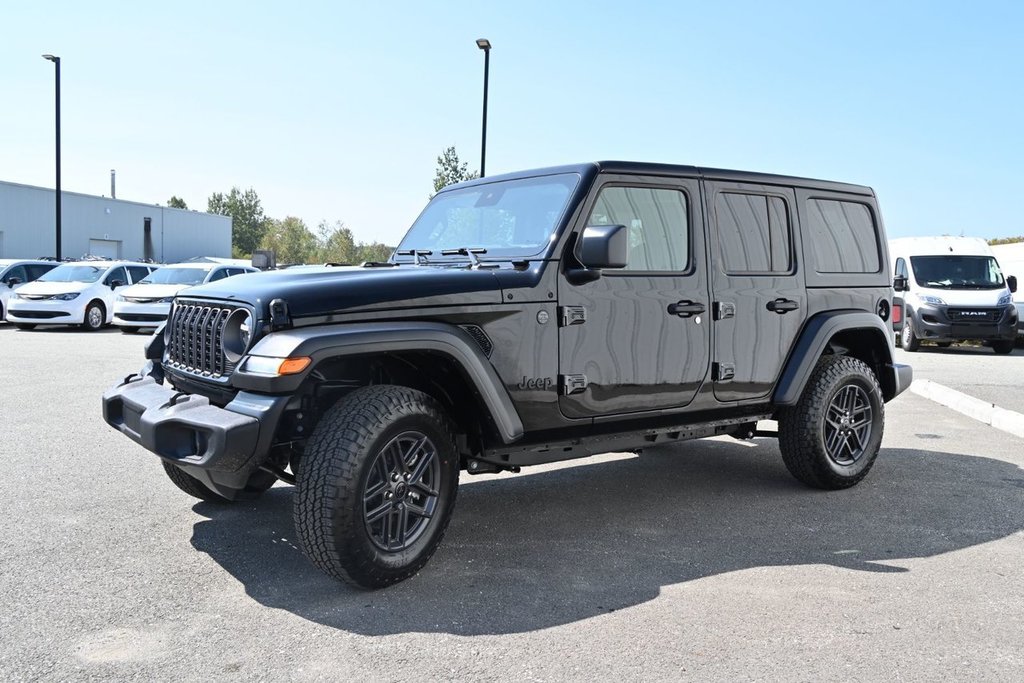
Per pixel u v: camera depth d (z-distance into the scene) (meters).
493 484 5.58
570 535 4.46
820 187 5.40
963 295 15.88
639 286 4.37
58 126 27.66
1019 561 4.09
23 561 3.94
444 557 4.10
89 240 41.94
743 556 4.14
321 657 3.01
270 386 3.33
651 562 4.05
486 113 21.16
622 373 4.32
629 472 5.95
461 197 4.92
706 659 3.01
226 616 3.36
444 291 3.76
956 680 2.87
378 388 3.67
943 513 4.92
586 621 3.34
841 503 5.14
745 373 4.86
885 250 5.82
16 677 2.83
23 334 17.56
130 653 3.03
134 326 17.97
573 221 4.15
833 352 5.57
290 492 5.23
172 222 48.38
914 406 9.27
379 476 3.62
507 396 3.91
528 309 3.99
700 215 4.69
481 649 3.08
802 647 3.12
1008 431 7.62
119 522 4.55
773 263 5.06
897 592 3.68
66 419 7.51
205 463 3.37
